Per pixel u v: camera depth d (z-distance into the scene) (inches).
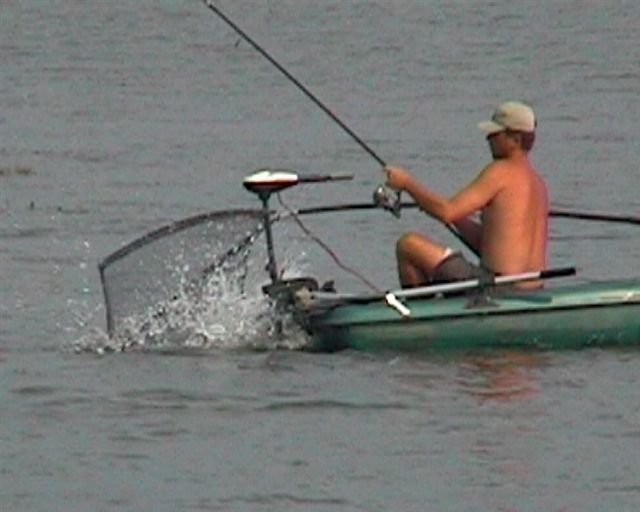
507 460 1359.5
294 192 2615.7
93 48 4694.9
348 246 2165.4
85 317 1801.2
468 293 1596.9
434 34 4845.0
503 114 1619.1
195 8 5452.8
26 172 2822.3
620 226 2293.3
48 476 1333.7
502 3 5467.5
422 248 1615.4
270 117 3518.7
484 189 1609.3
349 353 1605.6
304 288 1641.2
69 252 2166.6
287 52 4559.5
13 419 1459.2
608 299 1595.7
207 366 1587.1
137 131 3334.2
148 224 2365.9
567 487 1302.9
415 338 1595.7
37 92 3929.6
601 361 1576.0
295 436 1413.6
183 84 4037.9
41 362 1617.9
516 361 1581.0
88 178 2763.3
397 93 3850.9
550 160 2908.5
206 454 1376.7
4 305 1870.1
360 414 1461.6
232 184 2709.2
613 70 4163.4
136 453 1380.4
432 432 1414.9
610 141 3125.0
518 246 1610.5
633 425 1429.6
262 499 1284.4
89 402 1497.3
